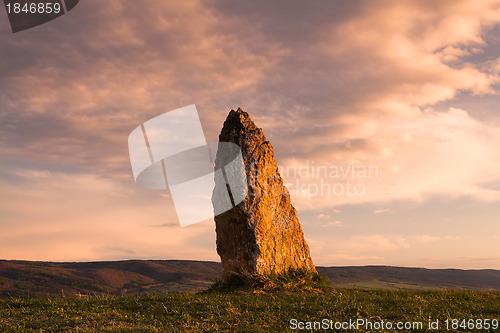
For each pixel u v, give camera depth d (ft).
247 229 66.13
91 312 47.34
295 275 66.49
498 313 49.29
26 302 51.72
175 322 44.55
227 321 45.06
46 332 40.24
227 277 68.23
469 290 66.69
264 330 42.22
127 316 46.55
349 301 53.72
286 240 68.28
